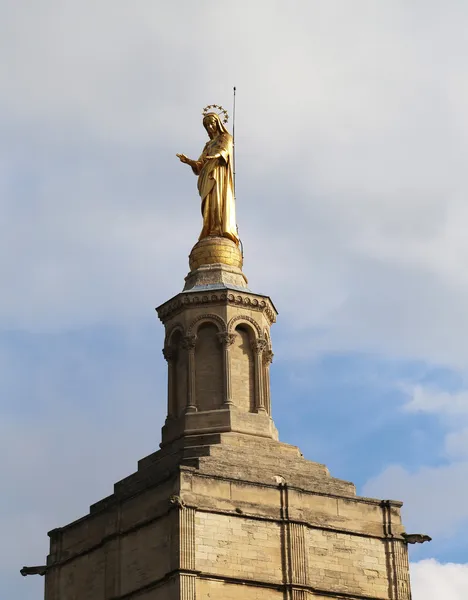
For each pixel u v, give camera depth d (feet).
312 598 405.80
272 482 412.16
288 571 403.54
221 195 453.99
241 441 421.59
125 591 405.59
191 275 447.42
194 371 431.84
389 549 423.23
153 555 400.26
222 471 407.64
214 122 460.55
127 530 410.31
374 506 426.51
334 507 419.74
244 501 405.59
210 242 449.89
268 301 442.09
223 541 398.21
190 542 392.68
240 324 436.76
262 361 437.58
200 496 399.85
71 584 425.28
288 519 408.05
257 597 398.01
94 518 423.64
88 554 422.41
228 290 435.94
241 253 454.40
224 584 394.73
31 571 435.94
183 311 437.17
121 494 417.69
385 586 419.33
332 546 415.23
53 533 436.35
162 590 393.70
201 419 426.10
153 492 406.41
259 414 430.20
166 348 439.63
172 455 418.92
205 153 457.27
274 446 426.10
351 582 414.41
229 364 431.43
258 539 403.34
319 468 428.56
